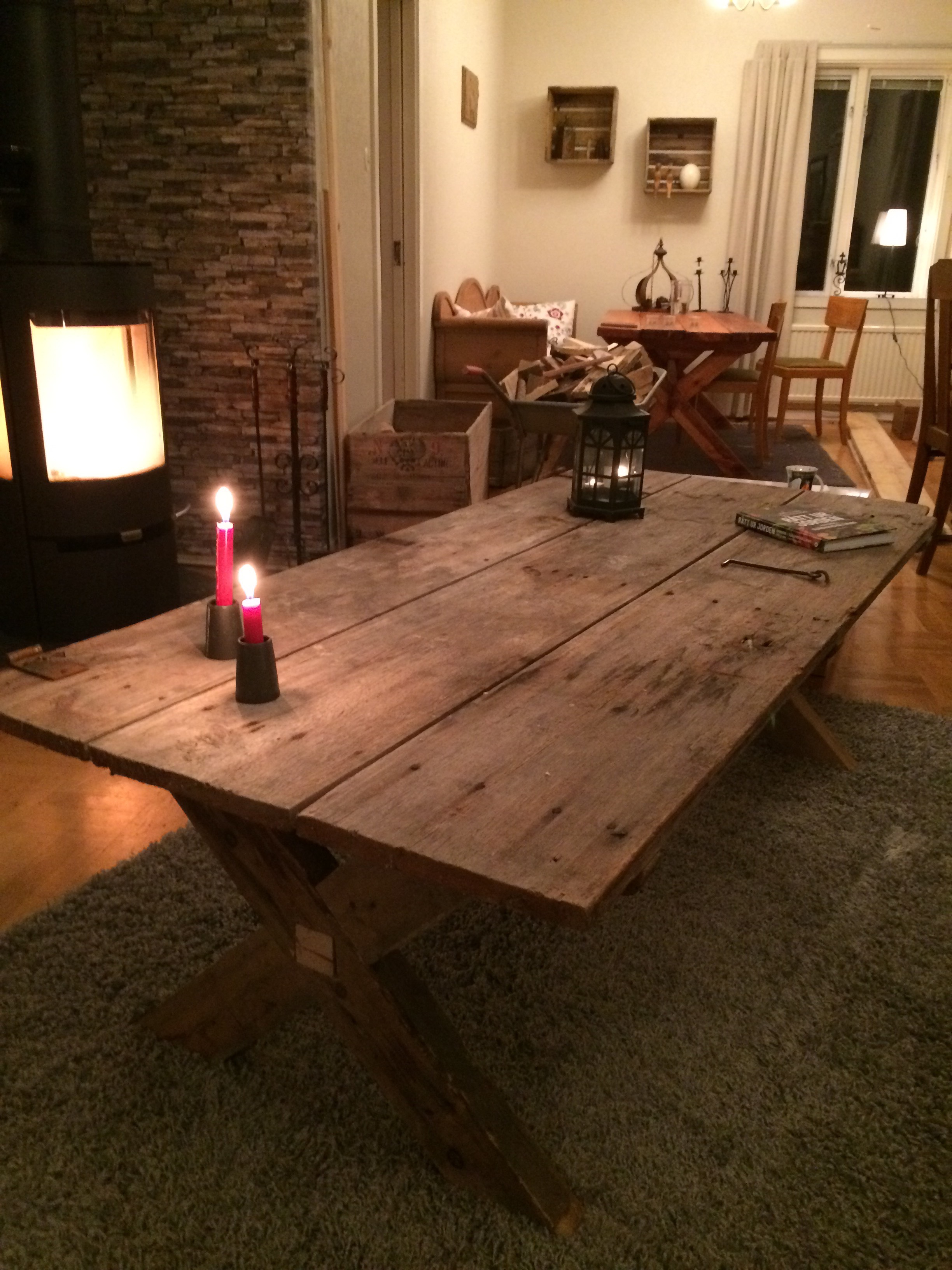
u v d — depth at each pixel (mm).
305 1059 1403
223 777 1047
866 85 6578
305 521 3586
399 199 4785
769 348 5379
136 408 2801
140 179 3289
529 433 3799
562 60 6590
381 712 1207
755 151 6547
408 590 1656
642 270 6938
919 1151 1262
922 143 6789
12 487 2686
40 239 2707
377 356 4297
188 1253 1123
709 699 1261
